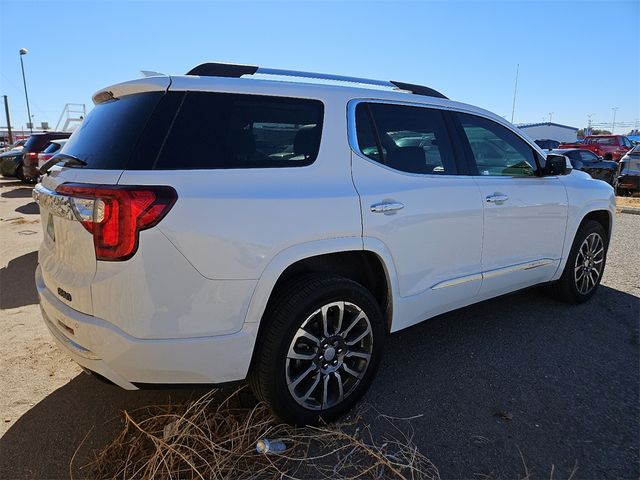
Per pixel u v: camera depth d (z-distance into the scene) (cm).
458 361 344
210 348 228
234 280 228
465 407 287
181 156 229
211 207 223
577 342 375
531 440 257
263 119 256
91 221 216
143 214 211
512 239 371
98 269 218
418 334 391
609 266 594
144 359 219
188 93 241
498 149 377
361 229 270
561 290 448
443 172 331
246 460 237
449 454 246
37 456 249
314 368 259
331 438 255
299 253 247
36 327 415
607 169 1702
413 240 300
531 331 395
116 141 233
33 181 1714
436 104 342
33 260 659
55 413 287
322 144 272
